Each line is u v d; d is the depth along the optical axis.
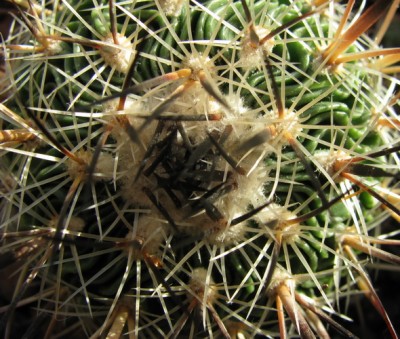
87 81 0.08
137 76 0.08
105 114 0.07
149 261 0.08
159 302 0.08
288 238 0.08
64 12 0.09
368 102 0.09
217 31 0.08
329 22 0.09
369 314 0.11
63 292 0.09
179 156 0.07
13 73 0.09
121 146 0.07
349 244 0.09
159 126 0.07
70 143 0.08
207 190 0.07
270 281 0.08
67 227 0.08
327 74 0.08
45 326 0.11
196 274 0.08
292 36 0.08
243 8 0.08
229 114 0.07
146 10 0.08
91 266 0.08
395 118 0.09
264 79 0.08
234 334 0.08
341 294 0.09
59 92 0.08
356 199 0.08
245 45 0.08
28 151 0.08
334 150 0.08
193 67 0.07
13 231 0.09
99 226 0.07
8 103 0.09
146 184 0.07
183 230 0.08
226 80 0.08
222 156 0.07
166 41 0.08
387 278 0.11
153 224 0.08
